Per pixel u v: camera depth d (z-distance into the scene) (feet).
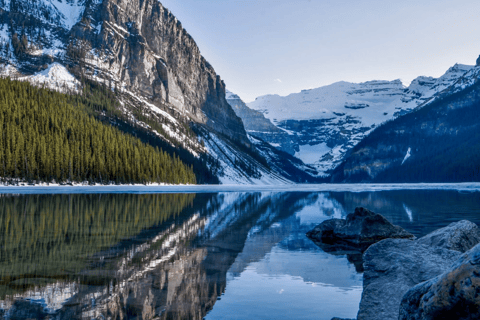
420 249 33.58
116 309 25.86
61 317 23.95
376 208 123.54
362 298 25.99
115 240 56.44
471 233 42.47
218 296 29.81
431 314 15.65
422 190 306.55
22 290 29.76
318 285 34.17
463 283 14.76
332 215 105.09
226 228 74.54
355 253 52.21
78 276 34.71
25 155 312.09
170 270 38.19
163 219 87.45
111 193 218.18
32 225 72.02
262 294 30.73
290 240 61.72
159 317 24.56
